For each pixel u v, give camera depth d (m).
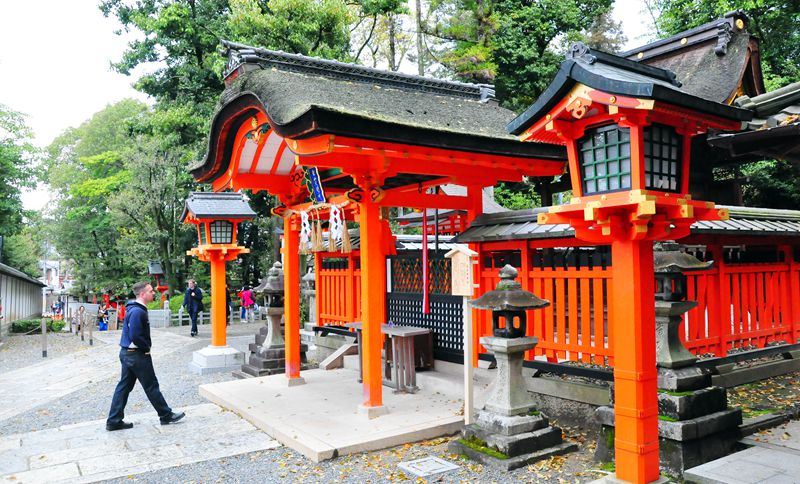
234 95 6.88
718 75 9.38
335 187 9.35
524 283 6.62
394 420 6.53
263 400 7.82
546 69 21.11
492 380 7.14
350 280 10.40
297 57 7.16
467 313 5.78
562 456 5.38
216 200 12.01
